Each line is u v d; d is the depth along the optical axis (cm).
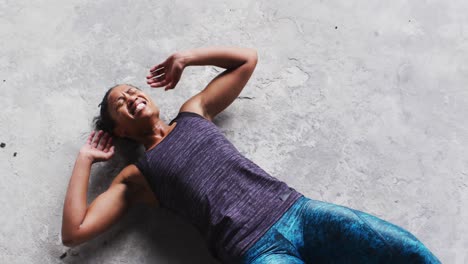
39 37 210
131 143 200
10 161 198
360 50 213
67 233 174
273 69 210
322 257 166
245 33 213
